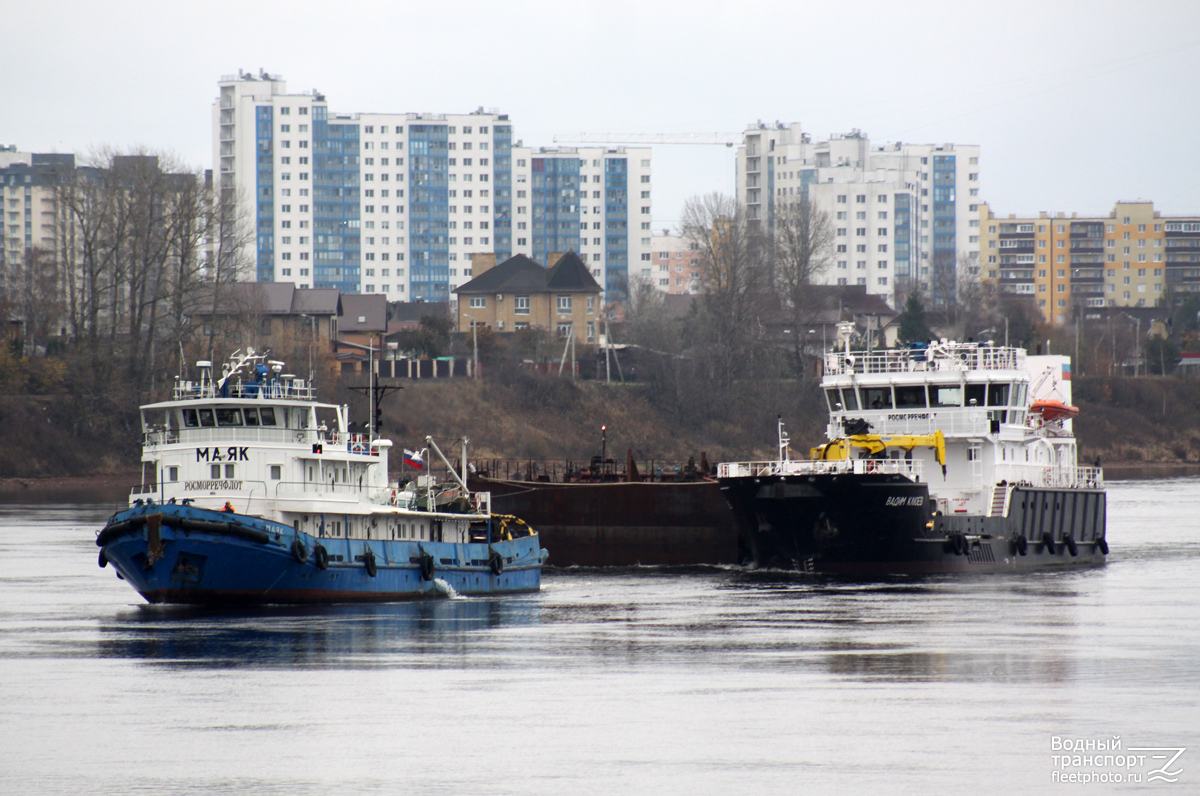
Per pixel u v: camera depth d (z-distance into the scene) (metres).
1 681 179.62
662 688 178.25
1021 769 145.88
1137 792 138.75
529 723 161.12
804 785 140.25
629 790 138.50
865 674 186.88
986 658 198.00
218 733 156.62
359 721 161.62
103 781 140.62
